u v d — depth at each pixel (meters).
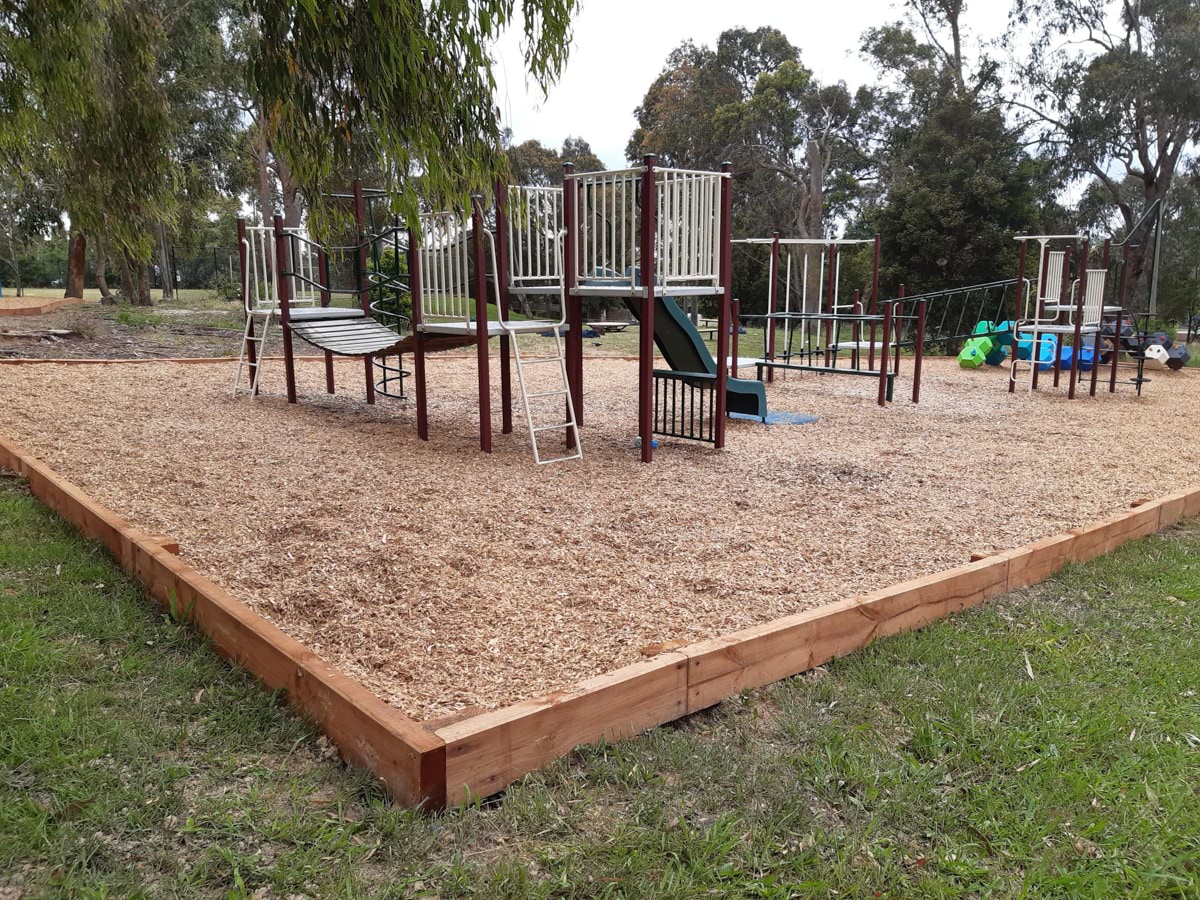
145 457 5.38
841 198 31.34
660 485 5.32
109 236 7.02
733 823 2.00
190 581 2.95
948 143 21.77
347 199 7.96
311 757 2.24
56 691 2.41
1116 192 26.34
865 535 4.37
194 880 1.71
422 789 1.98
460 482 5.20
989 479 5.70
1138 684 2.80
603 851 1.88
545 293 6.95
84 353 11.15
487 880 1.77
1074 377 9.98
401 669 2.75
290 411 7.47
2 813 1.83
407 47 4.02
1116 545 4.41
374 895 1.70
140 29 6.62
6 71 5.94
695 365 6.97
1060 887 1.81
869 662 2.91
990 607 3.52
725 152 29.12
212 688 2.54
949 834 2.01
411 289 6.27
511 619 3.17
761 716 2.58
